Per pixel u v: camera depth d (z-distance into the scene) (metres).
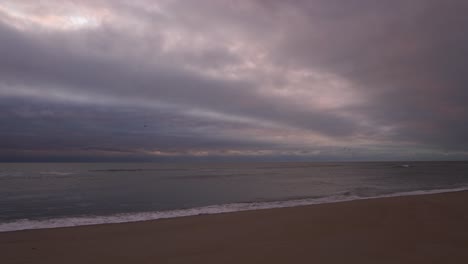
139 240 6.69
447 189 21.09
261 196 19.89
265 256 5.30
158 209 14.73
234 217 9.40
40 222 9.38
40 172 59.09
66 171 65.12
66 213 13.73
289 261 5.00
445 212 9.63
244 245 6.09
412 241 6.25
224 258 5.25
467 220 8.48
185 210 12.12
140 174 52.47
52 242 6.59
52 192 22.75
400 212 9.65
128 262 5.15
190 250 5.81
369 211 9.88
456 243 6.10
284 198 18.67
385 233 7.01
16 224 9.05
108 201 17.86
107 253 5.71
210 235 7.08
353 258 5.12
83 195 20.89
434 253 5.39
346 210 10.11
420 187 23.94
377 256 5.23
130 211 14.19
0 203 17.19
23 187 26.84
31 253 5.77
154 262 5.11
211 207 13.12
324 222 8.34
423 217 8.90
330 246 5.91
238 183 31.59
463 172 54.34
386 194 18.48
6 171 64.00
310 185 28.53
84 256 5.55
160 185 28.98
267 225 8.10
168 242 6.48
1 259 5.43
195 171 69.88
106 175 48.22
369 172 58.41
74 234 7.39
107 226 8.35
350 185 27.81
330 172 60.84
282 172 63.34
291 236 6.83
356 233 7.04
